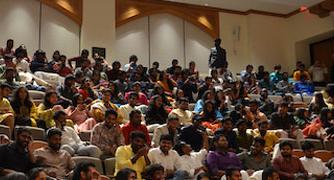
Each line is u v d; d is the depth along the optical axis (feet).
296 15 51.52
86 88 29.55
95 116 25.02
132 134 19.33
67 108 25.81
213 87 33.53
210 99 30.14
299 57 51.31
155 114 26.84
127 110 26.96
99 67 35.27
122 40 46.11
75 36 44.06
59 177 17.67
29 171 16.49
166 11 48.24
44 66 34.65
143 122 25.85
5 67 30.86
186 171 19.69
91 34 44.34
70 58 40.40
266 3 49.57
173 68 39.81
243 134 25.05
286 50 51.78
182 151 21.01
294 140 26.09
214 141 22.03
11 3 41.70
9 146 17.19
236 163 21.45
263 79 43.19
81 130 23.76
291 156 22.15
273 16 51.80
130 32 46.57
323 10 48.03
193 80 35.73
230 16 50.78
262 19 51.21
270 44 51.08
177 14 48.60
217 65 43.09
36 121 22.49
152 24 47.67
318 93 33.53
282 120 28.76
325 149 26.81
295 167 21.97
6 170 16.34
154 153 19.98
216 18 50.19
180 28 48.83
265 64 50.39
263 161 22.26
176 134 22.99
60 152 18.35
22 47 36.01
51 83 32.83
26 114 22.86
